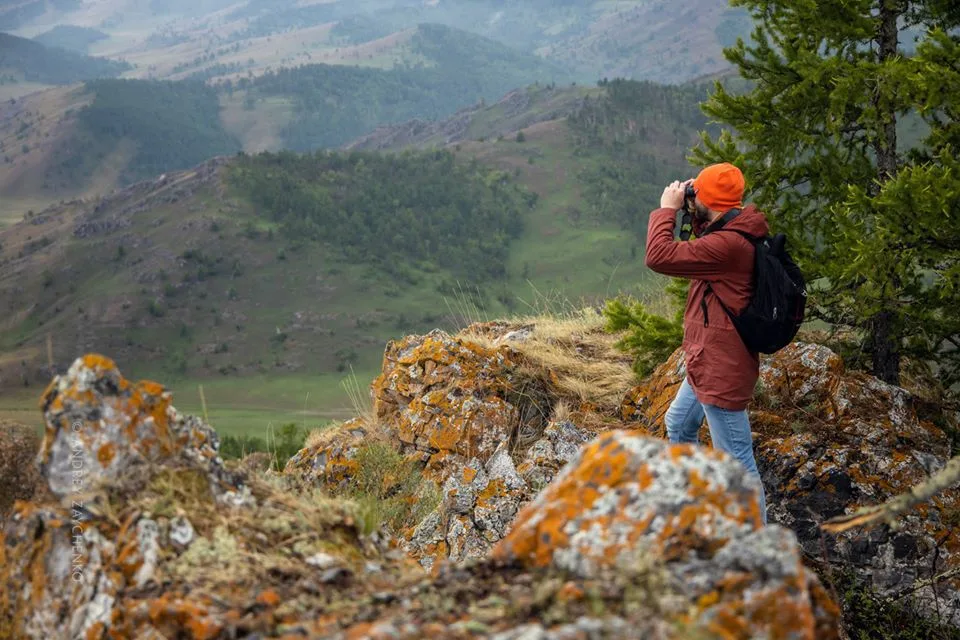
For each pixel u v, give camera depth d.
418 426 6.64
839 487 5.47
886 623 4.92
